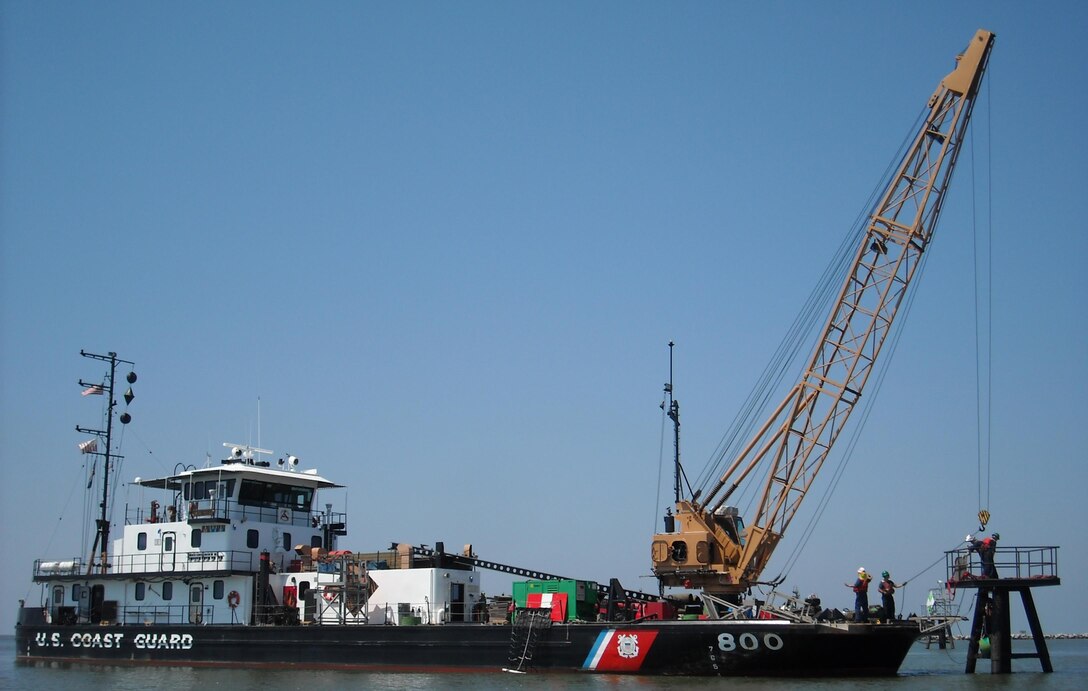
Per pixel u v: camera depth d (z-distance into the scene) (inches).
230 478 2251.5
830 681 1704.0
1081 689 1614.2
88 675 2078.0
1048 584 1798.7
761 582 2058.3
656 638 1753.2
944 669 2091.5
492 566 2110.0
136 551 2304.4
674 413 2464.3
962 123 2107.5
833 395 2126.0
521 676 1804.9
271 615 2084.2
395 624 1980.8
